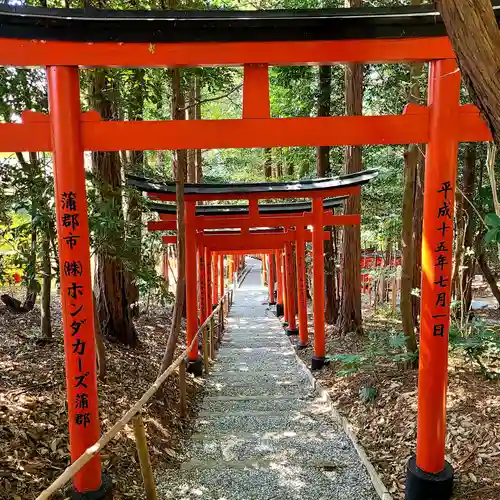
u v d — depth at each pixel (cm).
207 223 764
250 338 1118
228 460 438
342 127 334
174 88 527
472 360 517
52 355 548
